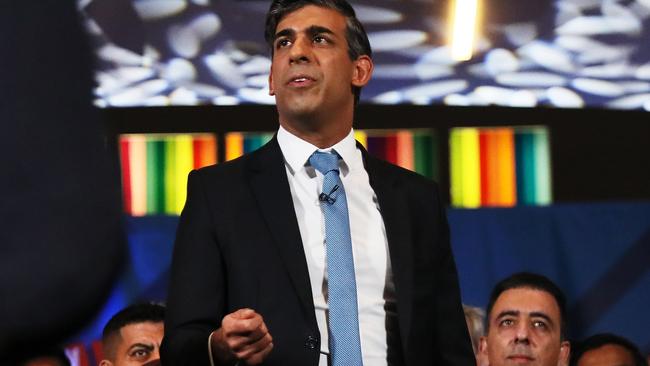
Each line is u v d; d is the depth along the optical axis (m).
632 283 6.36
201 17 5.57
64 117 0.96
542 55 6.04
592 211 6.41
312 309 2.91
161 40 5.66
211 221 3.02
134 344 4.90
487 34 5.87
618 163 8.02
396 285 3.04
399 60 5.94
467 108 7.76
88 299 0.95
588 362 5.43
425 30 5.73
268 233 3.00
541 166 7.76
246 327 2.42
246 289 2.94
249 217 3.03
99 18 5.46
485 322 5.75
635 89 6.30
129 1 5.42
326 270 3.01
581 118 7.95
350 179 3.23
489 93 6.21
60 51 0.97
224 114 7.53
